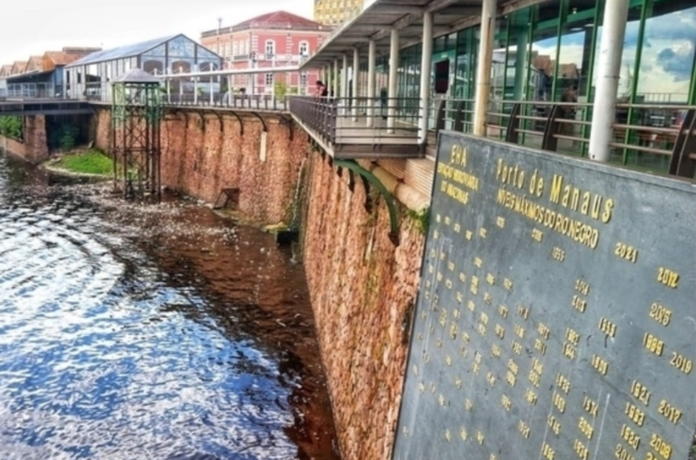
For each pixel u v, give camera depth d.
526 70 12.62
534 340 5.89
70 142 64.62
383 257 12.42
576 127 10.46
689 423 3.92
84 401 17.09
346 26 18.05
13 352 19.81
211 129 43.97
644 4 8.81
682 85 8.10
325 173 23.95
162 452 14.89
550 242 5.77
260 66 67.12
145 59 60.28
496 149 6.98
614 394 4.65
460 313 7.73
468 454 7.04
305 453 14.77
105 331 21.45
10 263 28.91
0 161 63.31
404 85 22.14
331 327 17.86
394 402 10.28
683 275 4.09
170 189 49.31
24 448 15.02
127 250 31.11
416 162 11.79
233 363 19.17
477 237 7.43
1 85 85.06
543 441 5.54
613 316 4.77
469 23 15.20
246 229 35.66
